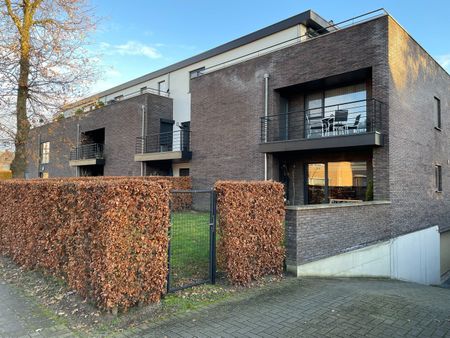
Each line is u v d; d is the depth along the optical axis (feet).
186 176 50.60
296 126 40.78
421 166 36.65
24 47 29.63
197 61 59.00
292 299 15.48
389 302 15.48
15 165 32.12
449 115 47.29
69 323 12.16
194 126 49.47
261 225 18.26
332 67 34.37
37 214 17.89
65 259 15.72
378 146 30.55
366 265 25.80
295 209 19.84
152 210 13.87
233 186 17.02
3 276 18.17
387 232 29.01
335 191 37.29
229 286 16.84
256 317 13.14
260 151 38.24
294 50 37.86
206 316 13.12
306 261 20.22
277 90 40.09
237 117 43.42
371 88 34.60
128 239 12.91
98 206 12.83
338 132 35.53
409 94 34.68
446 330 12.26
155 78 68.23
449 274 43.34
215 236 17.31
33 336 11.11
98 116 69.62
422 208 36.19
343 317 13.34
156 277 13.93
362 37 32.30
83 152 73.92
